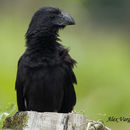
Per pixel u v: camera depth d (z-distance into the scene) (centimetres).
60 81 939
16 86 972
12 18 1880
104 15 2586
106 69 1675
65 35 1844
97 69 1669
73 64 956
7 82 1422
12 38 1669
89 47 1897
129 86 1587
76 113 796
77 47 1777
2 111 810
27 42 986
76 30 2142
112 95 1536
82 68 1661
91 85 1609
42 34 969
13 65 1539
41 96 941
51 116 767
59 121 764
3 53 1573
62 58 945
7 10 2069
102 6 2589
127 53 1998
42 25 977
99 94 1545
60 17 991
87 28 2292
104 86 1590
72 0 2188
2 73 1455
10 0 2116
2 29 1720
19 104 990
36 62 933
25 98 962
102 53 1812
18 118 777
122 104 1500
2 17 1855
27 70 935
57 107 956
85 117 780
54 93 939
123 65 1730
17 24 1834
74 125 765
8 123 780
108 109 1467
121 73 1658
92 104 1491
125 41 2242
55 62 935
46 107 957
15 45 1636
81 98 1541
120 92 1548
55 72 935
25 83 941
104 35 2272
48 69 932
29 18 2058
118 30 2586
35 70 932
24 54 959
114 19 2628
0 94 1374
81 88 1591
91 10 2533
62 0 2175
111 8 2616
